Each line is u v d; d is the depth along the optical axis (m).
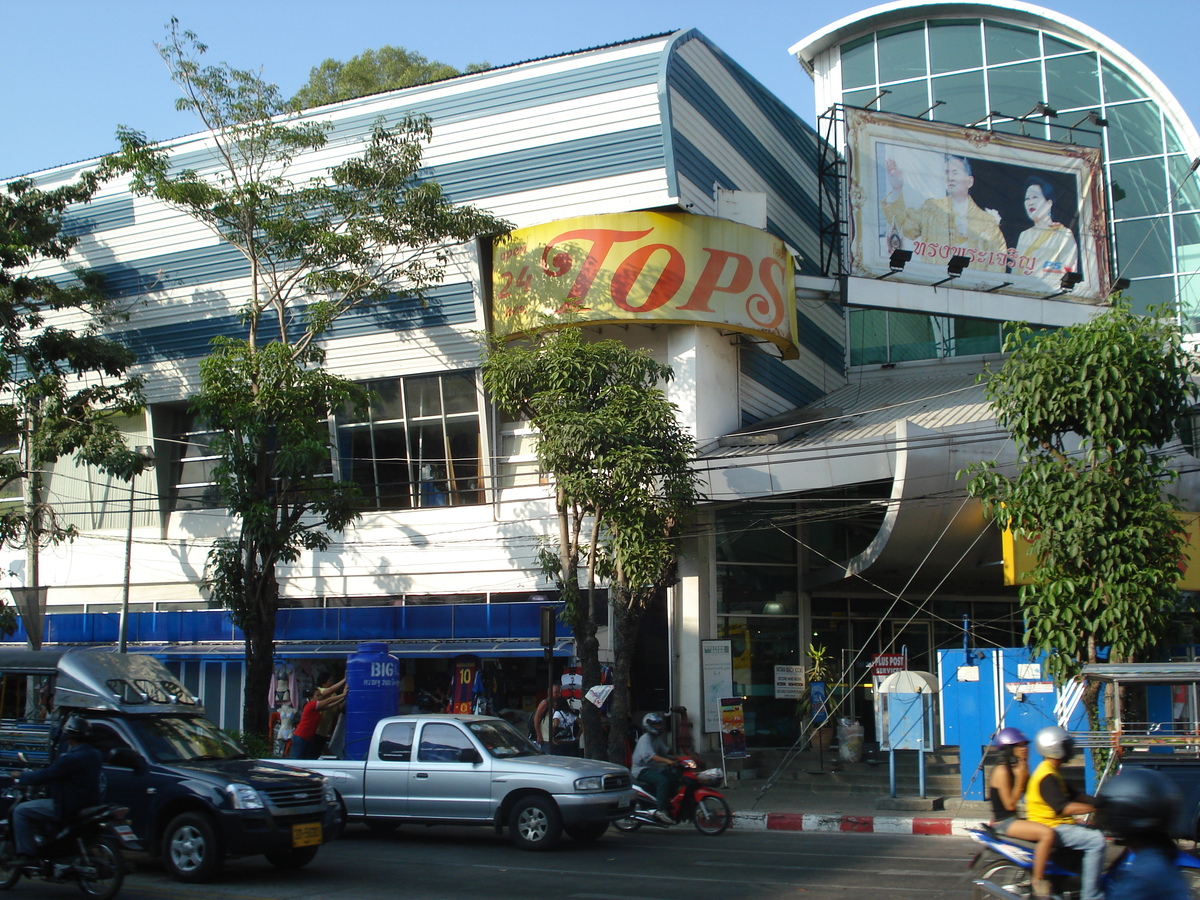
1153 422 15.10
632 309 21.12
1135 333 14.95
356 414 21.48
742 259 22.00
